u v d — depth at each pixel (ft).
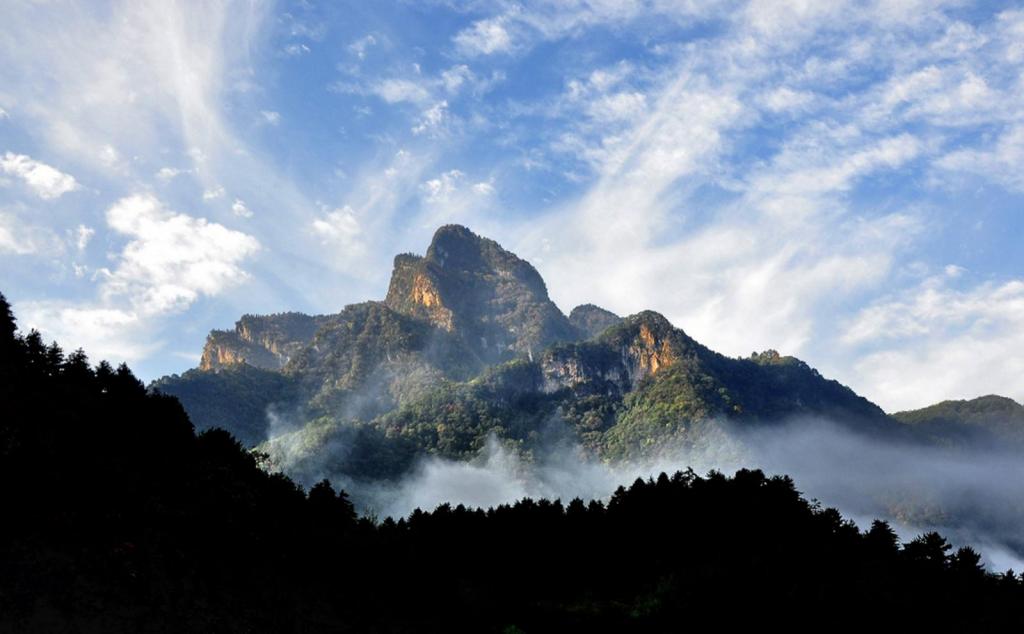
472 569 372.79
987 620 299.38
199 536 261.03
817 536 398.83
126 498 255.29
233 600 237.04
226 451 375.66
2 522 215.51
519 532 416.46
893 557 367.86
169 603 218.59
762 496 444.55
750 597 312.91
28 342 360.89
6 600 191.11
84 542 224.33
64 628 190.29
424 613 288.30
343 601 271.28
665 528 424.05
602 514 448.24
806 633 293.43
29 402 292.81
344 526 339.77
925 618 298.35
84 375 371.76
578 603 342.44
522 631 292.61
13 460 233.96
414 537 395.75
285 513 326.65
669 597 328.70
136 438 315.58
